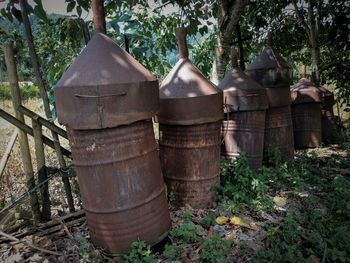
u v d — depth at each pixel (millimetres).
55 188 3875
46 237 2807
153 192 2635
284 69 4770
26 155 3055
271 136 4895
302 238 2830
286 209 3457
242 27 6742
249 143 4309
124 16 4066
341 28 6730
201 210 3340
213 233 2863
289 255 2441
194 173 3336
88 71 2314
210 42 6242
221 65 5004
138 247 2533
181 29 3303
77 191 3674
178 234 2764
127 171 2463
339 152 5938
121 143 2416
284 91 4852
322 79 7973
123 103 2316
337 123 7719
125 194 2482
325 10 6844
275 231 2881
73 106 2314
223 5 4836
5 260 2533
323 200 3676
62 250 2689
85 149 2432
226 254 2598
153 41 5672
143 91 2408
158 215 2684
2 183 3910
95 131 2371
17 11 2969
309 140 6223
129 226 2535
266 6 6734
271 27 7266
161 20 5586
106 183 2453
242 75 4344
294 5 6566
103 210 2508
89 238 2830
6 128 7250
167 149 3404
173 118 3172
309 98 6051
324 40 7418
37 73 3123
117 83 2283
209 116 3170
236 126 4336
